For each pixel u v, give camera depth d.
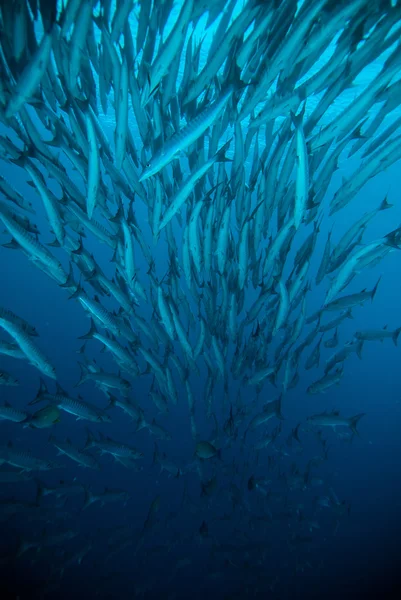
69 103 3.83
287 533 10.22
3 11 3.47
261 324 6.04
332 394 21.67
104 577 9.96
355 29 3.34
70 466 14.79
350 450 18.17
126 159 4.29
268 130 4.24
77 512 11.61
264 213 4.79
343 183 4.16
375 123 3.71
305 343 5.88
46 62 3.18
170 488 14.20
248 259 5.04
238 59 3.62
